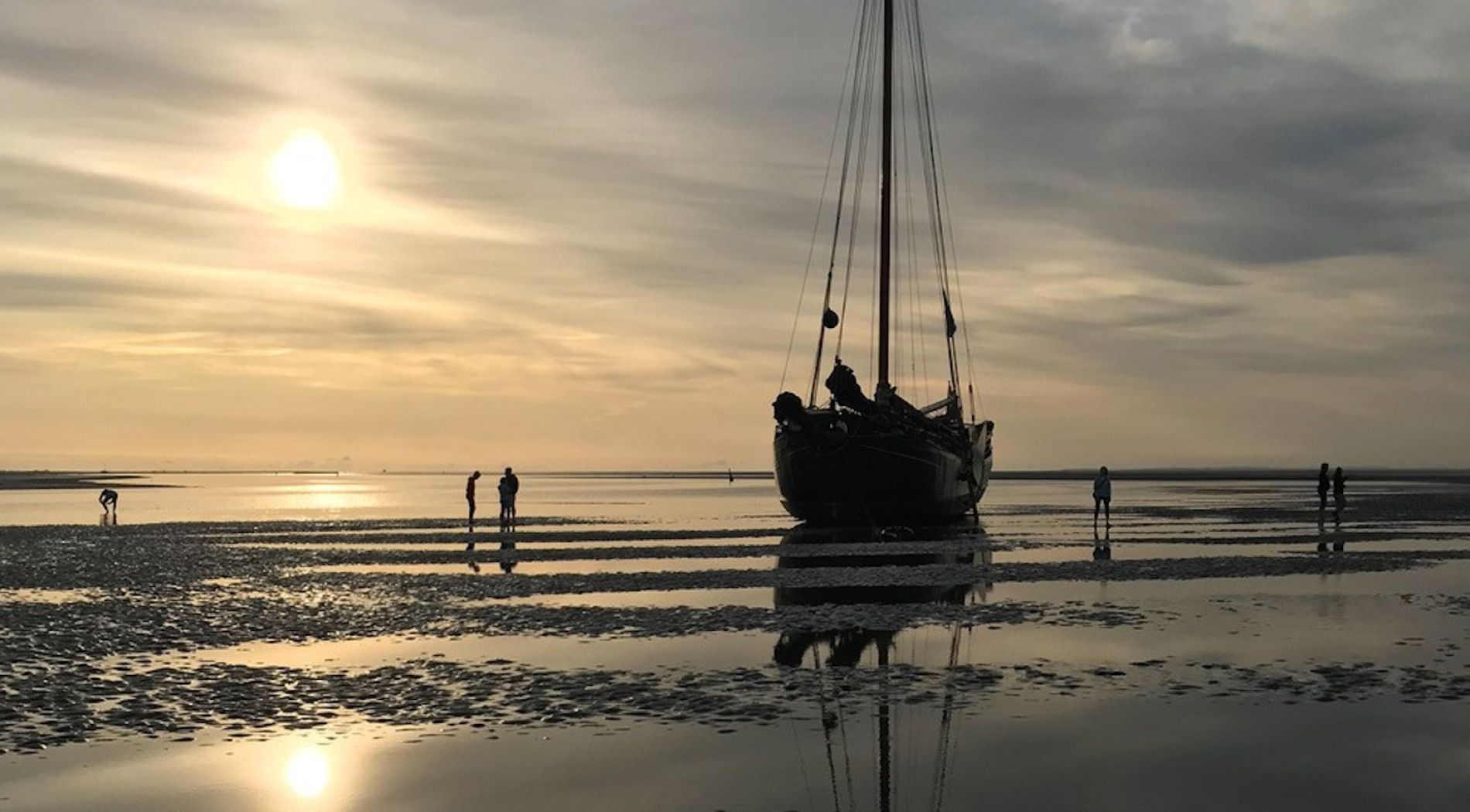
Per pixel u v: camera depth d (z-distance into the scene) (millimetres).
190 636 21234
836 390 57281
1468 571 32438
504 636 21125
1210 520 66000
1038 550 42062
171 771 12102
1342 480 59969
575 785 11562
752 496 137250
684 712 14617
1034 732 13406
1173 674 16750
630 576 32375
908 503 59656
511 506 56469
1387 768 11781
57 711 14789
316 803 11078
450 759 12508
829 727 13781
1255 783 11336
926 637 20484
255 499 125688
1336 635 20359
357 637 21062
